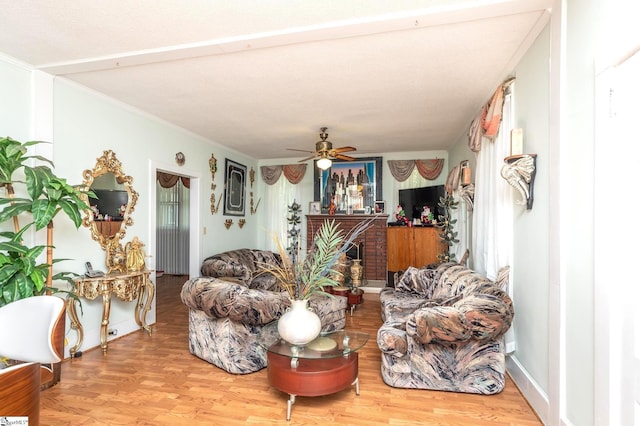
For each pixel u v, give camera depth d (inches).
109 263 141.1
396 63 109.6
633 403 54.2
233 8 80.3
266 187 291.9
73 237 128.5
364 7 79.6
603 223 59.5
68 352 124.3
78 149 130.9
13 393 41.9
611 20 57.7
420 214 241.1
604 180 59.4
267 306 110.2
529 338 96.0
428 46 98.4
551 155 79.2
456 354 100.0
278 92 135.9
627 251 55.4
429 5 78.8
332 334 107.4
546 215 84.8
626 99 55.1
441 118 170.6
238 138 216.2
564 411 74.9
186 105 153.0
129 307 154.8
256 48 99.3
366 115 166.1
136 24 87.6
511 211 110.2
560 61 74.7
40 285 92.6
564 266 74.7
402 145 235.6
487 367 98.2
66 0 77.6
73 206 101.7
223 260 203.6
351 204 266.5
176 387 102.7
